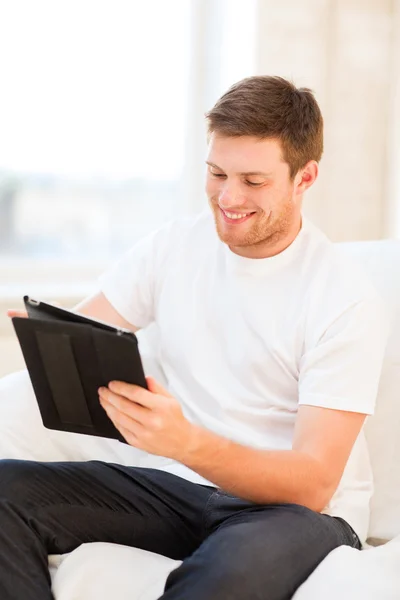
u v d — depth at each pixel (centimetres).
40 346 140
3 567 150
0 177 292
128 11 295
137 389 136
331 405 160
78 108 296
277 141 165
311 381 164
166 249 195
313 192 286
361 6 280
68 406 147
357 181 289
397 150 280
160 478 173
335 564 145
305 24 275
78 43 292
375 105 286
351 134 286
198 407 182
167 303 189
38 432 191
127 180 305
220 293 183
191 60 297
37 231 299
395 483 190
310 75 278
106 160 301
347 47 281
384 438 195
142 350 203
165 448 142
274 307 176
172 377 188
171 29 299
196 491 171
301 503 155
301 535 147
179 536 169
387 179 288
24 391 194
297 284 176
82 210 302
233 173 167
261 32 271
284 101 168
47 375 144
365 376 163
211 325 183
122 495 168
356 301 168
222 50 288
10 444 188
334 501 169
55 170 297
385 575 144
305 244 179
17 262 298
